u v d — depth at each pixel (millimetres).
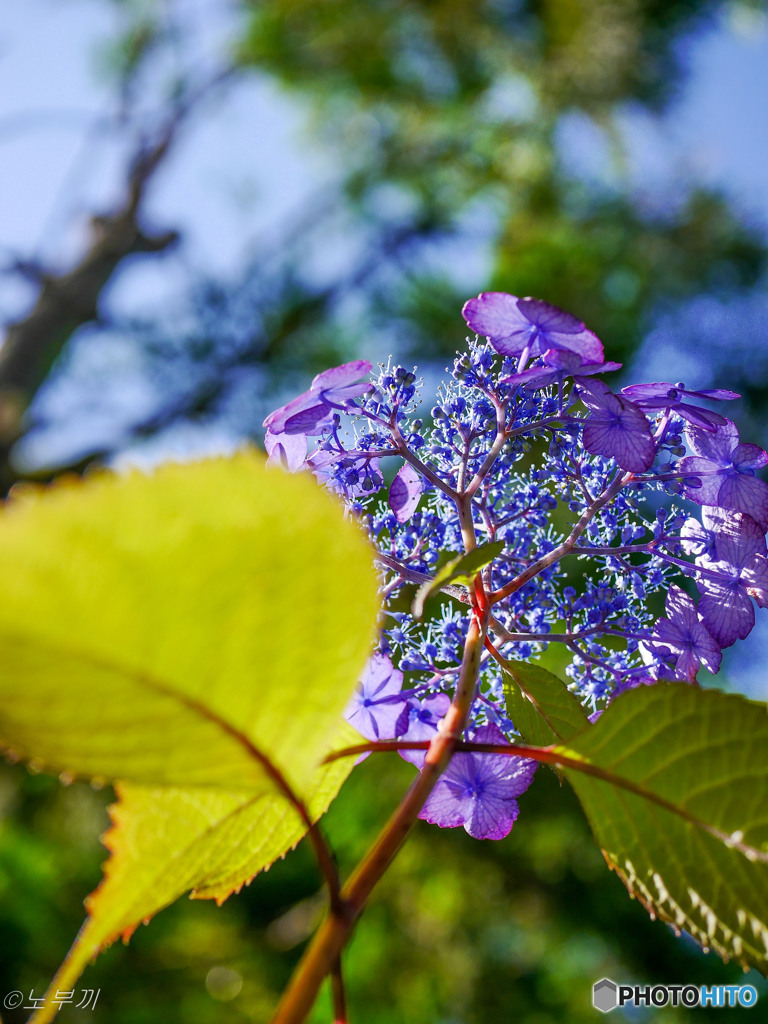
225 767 190
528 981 1698
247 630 174
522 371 278
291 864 1922
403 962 1640
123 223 2777
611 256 2641
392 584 291
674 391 287
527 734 270
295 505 168
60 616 155
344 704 189
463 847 1616
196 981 1770
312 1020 1470
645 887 218
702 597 292
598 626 303
